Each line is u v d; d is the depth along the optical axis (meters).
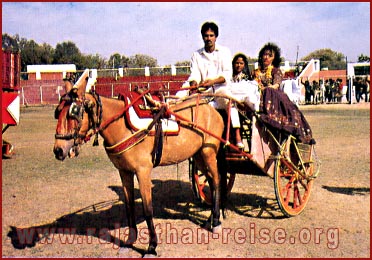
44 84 41.81
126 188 5.68
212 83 6.12
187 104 6.04
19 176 9.88
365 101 35.12
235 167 6.65
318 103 35.09
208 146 6.20
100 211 7.25
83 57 66.38
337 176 9.27
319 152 12.12
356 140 14.23
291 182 6.73
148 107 5.45
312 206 7.22
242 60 7.12
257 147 6.27
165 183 9.24
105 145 5.35
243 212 7.04
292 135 6.71
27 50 65.62
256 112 6.28
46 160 11.85
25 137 16.86
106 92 33.81
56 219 6.86
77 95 4.87
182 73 36.53
